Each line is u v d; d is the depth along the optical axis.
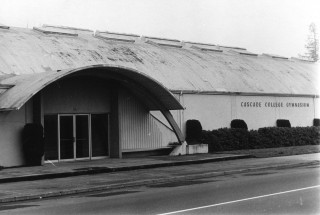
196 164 22.75
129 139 25.98
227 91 32.09
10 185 16.22
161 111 26.70
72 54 27.69
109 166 20.67
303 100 38.75
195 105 30.05
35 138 21.62
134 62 30.03
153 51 33.75
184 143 27.30
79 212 10.60
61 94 23.52
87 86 24.61
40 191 14.47
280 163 22.11
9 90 21.33
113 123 25.34
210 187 14.50
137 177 17.64
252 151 29.09
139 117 26.58
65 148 23.61
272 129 33.50
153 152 26.94
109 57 29.25
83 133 24.44
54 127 23.28
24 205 12.28
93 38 32.78
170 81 29.52
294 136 34.84
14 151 21.58
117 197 13.03
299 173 17.95
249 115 33.94
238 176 17.89
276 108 36.22
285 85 38.31
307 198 11.44
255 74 37.84
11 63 24.23
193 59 35.34
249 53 43.50
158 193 13.56
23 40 27.41
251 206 10.52
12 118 21.62
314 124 39.38
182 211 10.19
